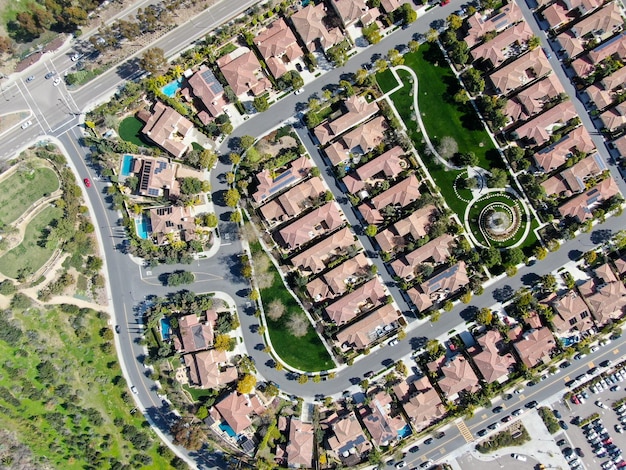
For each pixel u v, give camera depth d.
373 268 106.69
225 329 109.31
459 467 108.62
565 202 106.56
